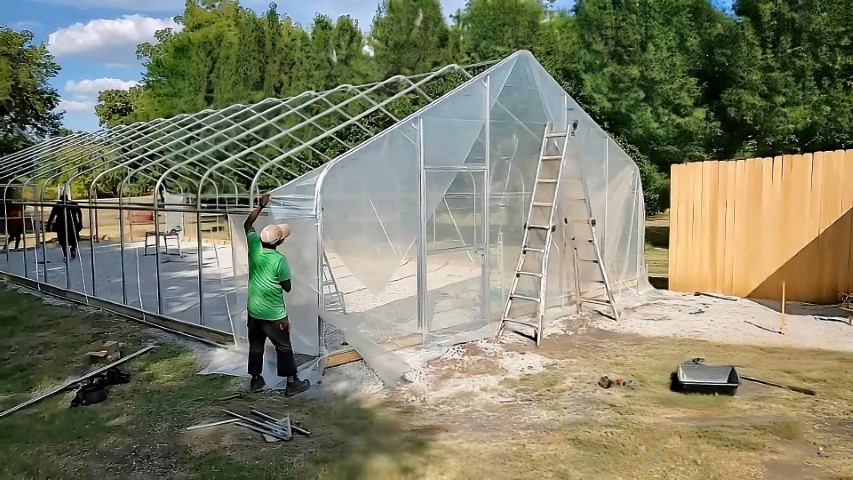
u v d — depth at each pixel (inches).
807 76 552.7
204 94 1000.9
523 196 367.9
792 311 397.4
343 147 530.6
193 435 217.8
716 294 457.7
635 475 184.9
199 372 287.6
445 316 328.2
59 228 635.5
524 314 371.6
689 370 258.8
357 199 287.1
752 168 436.1
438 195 319.6
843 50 535.2
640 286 473.7
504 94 351.9
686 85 621.3
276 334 251.3
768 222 431.2
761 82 571.2
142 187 698.2
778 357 301.9
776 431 214.2
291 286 278.1
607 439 209.9
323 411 238.2
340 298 332.8
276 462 195.3
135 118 1310.3
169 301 430.9
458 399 250.1
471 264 339.9
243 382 271.4
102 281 525.7
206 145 520.4
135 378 281.1
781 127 564.1
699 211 463.5
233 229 306.2
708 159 667.4
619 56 668.1
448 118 323.0
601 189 427.2
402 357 296.8
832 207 402.6
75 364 305.9
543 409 238.5
